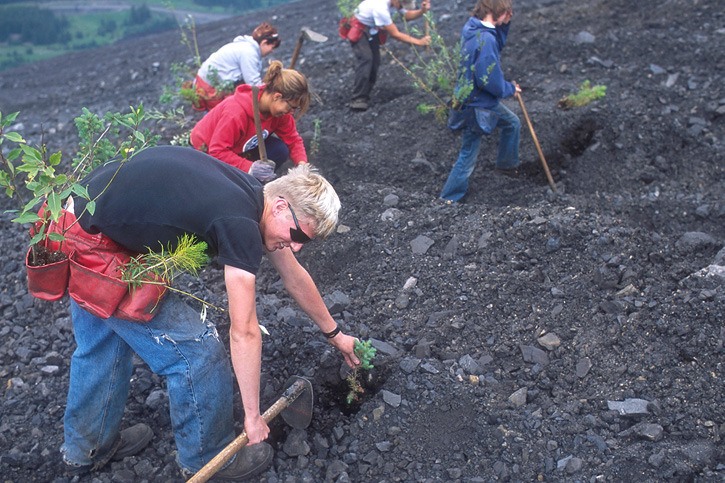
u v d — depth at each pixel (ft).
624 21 30.40
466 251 16.71
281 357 14.42
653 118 23.41
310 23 46.52
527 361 14.07
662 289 15.15
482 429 12.53
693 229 19.47
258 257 9.92
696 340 13.62
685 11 30.19
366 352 12.80
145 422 13.34
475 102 19.27
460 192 20.49
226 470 11.86
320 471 12.36
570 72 26.40
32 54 163.43
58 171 25.57
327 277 17.37
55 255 10.44
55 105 39.99
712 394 12.73
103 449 12.16
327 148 23.53
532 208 17.87
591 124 23.43
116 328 10.90
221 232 9.78
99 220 10.12
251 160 16.87
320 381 13.94
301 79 15.33
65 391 14.20
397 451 12.40
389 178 22.17
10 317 16.76
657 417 12.50
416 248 17.12
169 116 20.21
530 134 22.88
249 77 19.93
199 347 10.92
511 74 26.71
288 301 16.21
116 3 197.88
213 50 45.93
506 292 15.48
